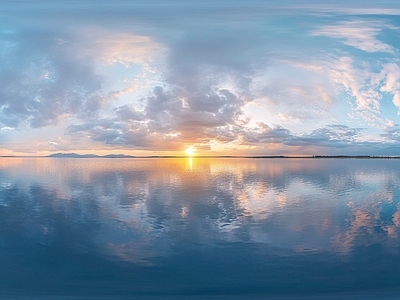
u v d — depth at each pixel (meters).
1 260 6.21
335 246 6.83
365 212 9.14
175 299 4.93
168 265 6.07
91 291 5.23
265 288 5.23
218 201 10.40
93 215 8.90
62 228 7.91
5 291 5.19
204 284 5.42
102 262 6.19
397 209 9.48
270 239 7.21
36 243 7.05
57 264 6.11
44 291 5.17
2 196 11.08
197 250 6.68
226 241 7.14
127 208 9.60
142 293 5.13
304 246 6.85
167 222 8.33
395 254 6.45
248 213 9.05
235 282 5.47
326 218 8.61
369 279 5.50
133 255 6.52
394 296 4.91
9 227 8.00
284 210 9.36
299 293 5.14
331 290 5.17
